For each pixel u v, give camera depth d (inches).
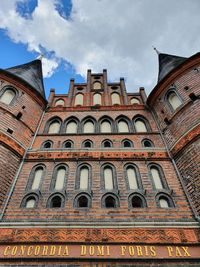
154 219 326.3
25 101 530.9
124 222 319.6
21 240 295.0
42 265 268.7
